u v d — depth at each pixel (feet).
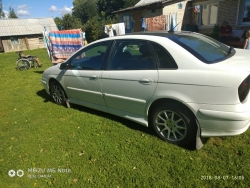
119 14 55.98
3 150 9.80
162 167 7.71
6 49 77.00
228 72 6.81
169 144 8.94
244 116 6.75
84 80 11.51
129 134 10.05
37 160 8.82
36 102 15.84
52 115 13.14
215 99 7.06
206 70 7.21
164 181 7.09
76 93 12.61
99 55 10.82
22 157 9.14
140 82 8.84
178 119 8.43
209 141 8.82
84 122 11.73
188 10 41.81
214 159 7.81
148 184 7.04
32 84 21.63
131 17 51.13
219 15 35.22
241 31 27.99
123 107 10.23
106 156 8.64
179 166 7.64
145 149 8.78
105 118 11.92
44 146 9.78
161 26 34.35
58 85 13.92
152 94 8.60
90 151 9.07
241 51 9.69
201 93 7.29
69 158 8.76
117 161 8.28
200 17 39.96
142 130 10.27
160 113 8.88
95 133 10.45
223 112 6.99
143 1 53.16
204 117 7.48
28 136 10.83
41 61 39.22
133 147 9.02
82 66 11.73
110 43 10.37
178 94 7.82
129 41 9.57
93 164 8.27
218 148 8.35
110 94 10.38
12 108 15.06
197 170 7.37
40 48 81.82
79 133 10.64
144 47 8.93
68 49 24.49
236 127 7.02
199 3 38.99
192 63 7.56
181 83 7.66
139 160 8.20
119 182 7.27
